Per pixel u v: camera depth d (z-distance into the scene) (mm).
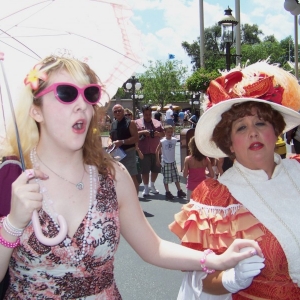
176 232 2107
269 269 1918
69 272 1608
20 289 1625
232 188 2037
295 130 6934
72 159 1696
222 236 1959
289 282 1936
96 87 1646
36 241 1560
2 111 1832
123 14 2051
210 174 6648
